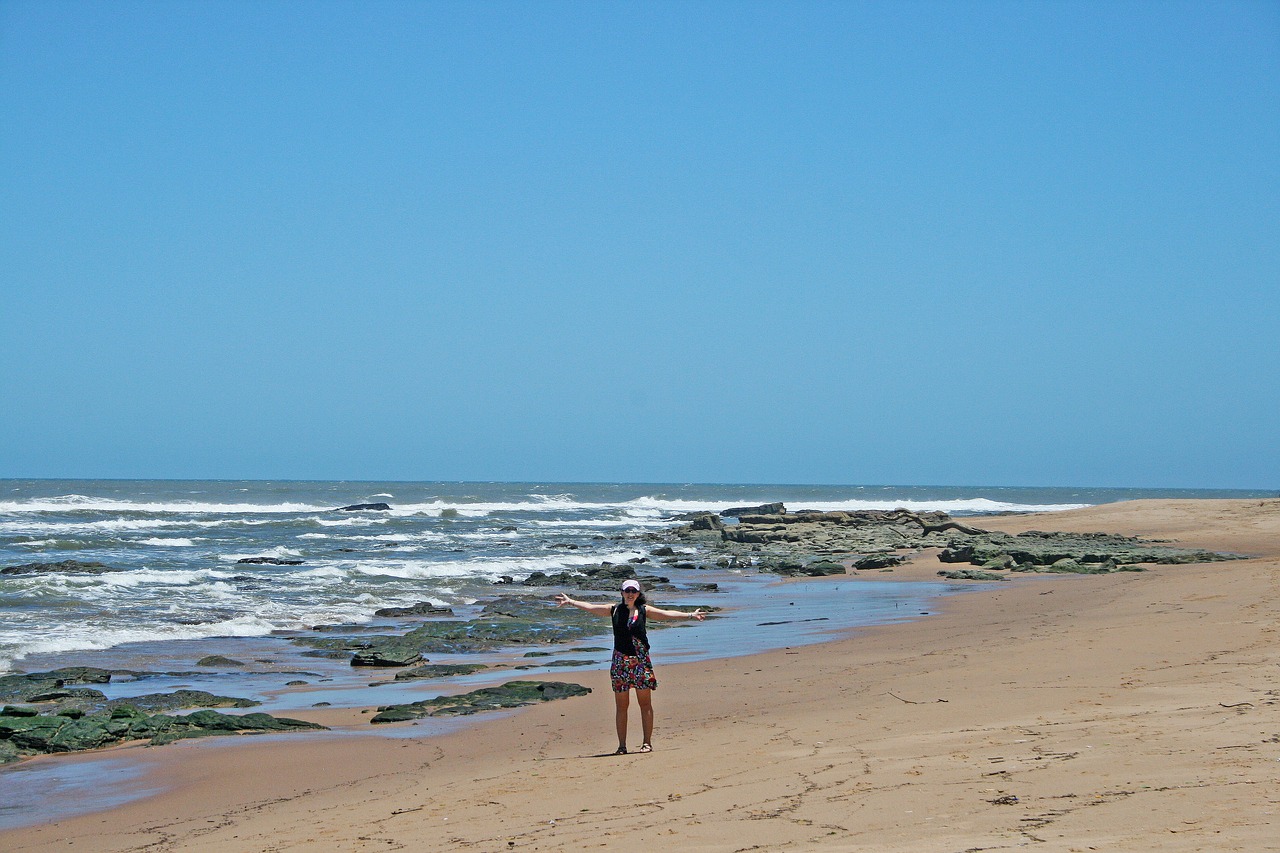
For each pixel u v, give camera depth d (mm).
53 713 11984
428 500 94500
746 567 36906
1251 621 15000
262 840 7293
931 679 12266
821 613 22719
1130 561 32250
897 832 5953
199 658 17297
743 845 5996
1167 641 13695
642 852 6070
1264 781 6371
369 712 12828
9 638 18422
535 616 23172
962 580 30109
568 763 9211
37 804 8750
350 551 39906
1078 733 8242
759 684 13375
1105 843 5430
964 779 7031
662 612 9703
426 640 19344
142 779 9555
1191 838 5402
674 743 9773
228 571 31734
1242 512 50594
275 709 13109
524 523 64375
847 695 11812
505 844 6562
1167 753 7289
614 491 150750
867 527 49938
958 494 166375
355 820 7656
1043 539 40812
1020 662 12992
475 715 12320
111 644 18438
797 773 7730
